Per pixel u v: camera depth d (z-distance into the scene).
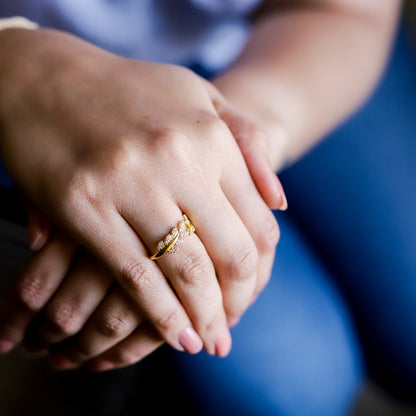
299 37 0.49
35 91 0.39
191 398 0.50
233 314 0.40
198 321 0.38
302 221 0.64
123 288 0.38
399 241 0.61
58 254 0.38
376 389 0.78
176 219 0.37
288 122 0.46
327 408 0.51
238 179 0.38
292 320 0.52
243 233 0.38
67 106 0.38
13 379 0.63
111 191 0.37
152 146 0.37
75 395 0.59
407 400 0.69
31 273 0.39
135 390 0.53
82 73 0.39
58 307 0.39
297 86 0.47
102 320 0.39
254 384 0.49
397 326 0.61
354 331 0.60
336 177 0.64
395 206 0.63
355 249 0.62
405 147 0.65
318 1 0.51
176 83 0.39
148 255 0.37
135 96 0.39
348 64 0.49
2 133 0.39
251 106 0.45
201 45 0.53
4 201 0.40
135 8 0.49
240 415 0.49
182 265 0.37
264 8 0.54
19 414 0.60
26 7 0.47
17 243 0.41
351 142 0.65
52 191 0.37
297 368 0.50
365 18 0.51
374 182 0.63
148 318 0.38
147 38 0.51
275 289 0.53
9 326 0.41
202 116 0.38
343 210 0.63
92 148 0.37
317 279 0.56
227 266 0.38
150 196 0.37
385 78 0.69
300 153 0.49
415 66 0.71
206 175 0.37
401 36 0.71
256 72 0.47
